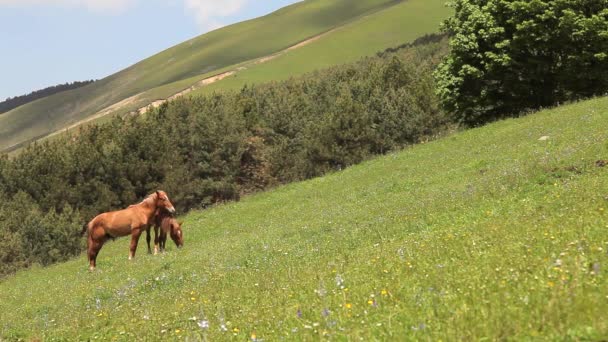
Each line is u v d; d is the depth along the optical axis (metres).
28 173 70.75
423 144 40.84
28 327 15.35
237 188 82.62
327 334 6.91
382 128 83.44
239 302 11.68
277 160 87.25
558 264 7.76
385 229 18.83
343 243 18.20
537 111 38.19
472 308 6.76
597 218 11.12
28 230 60.94
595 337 5.42
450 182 25.66
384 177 34.09
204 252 23.72
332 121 81.56
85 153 69.31
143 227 26.64
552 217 12.70
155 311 13.04
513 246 10.11
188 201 78.81
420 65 131.75
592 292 6.51
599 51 39.84
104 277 22.19
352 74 134.88
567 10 38.50
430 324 6.60
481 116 45.97
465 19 44.69
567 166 19.73
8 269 58.56
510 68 41.22
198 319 10.61
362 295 9.00
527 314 6.24
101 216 26.11
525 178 19.97
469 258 9.97
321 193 36.28
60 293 20.67
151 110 92.19
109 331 11.96
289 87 142.25
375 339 6.45
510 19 40.81
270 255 19.75
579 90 42.75
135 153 71.50
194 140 81.75
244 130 88.88
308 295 10.22
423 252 12.02
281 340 7.51
